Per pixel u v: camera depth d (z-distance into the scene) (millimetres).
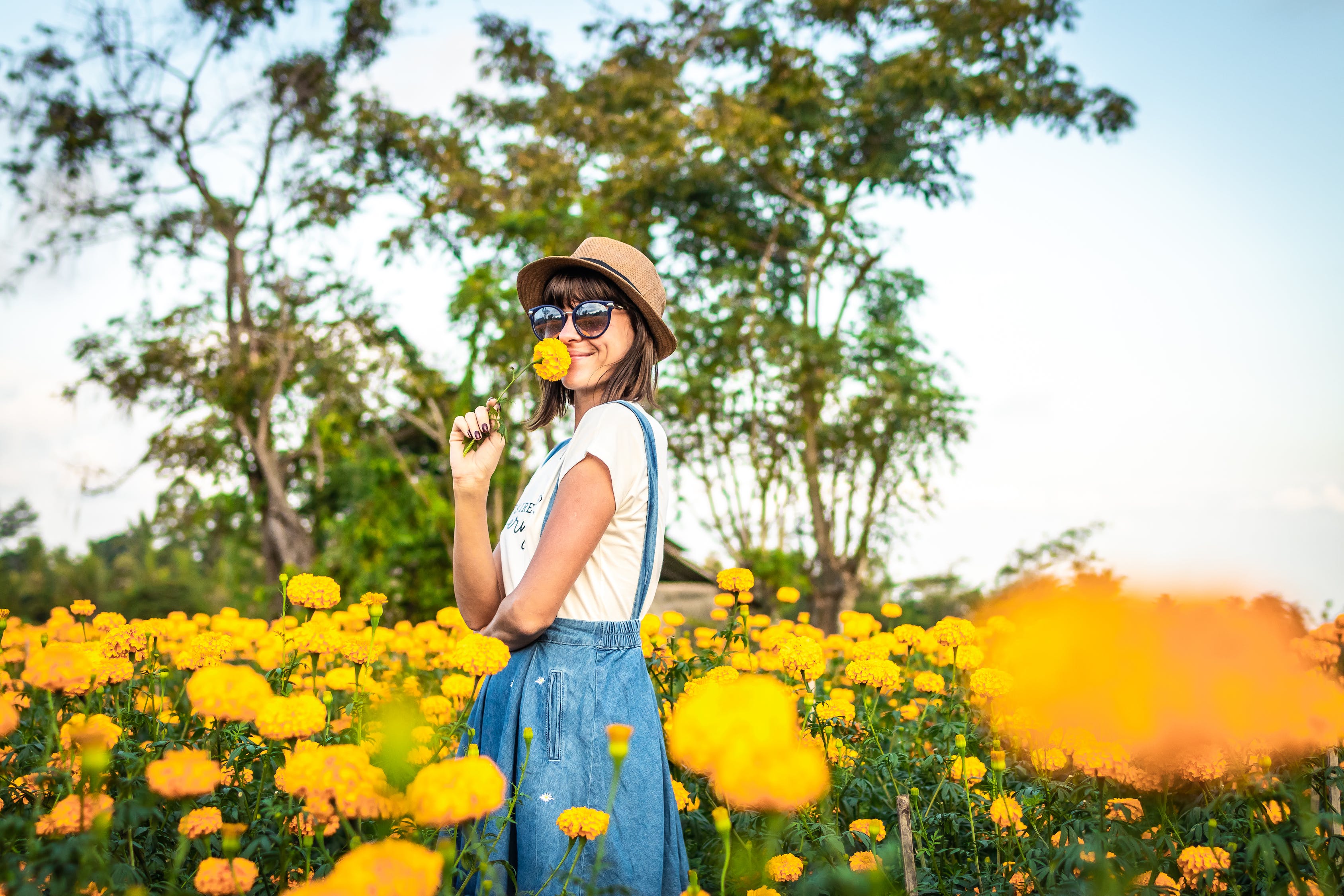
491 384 19078
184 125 20172
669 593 15430
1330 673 2213
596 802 1566
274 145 20891
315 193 20906
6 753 2008
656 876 1571
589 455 1625
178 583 31578
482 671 1492
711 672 2303
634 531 1686
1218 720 1584
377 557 15242
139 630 2350
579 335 1863
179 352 20000
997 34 20797
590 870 1524
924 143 21422
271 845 1618
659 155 21281
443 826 1376
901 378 21141
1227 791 1863
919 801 2113
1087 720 1604
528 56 21953
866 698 2559
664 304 1983
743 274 21516
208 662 2180
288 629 2301
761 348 21188
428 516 15375
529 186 21000
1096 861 1667
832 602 21859
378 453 19859
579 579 1662
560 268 1966
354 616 3496
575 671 1618
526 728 1557
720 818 1383
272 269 20938
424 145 21266
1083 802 2033
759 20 21594
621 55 22500
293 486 22531
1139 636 1566
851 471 22469
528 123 22344
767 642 3193
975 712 2703
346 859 1027
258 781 1912
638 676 1676
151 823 1711
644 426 1716
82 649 2061
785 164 21578
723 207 22359
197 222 20328
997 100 20406
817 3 21438
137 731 2320
